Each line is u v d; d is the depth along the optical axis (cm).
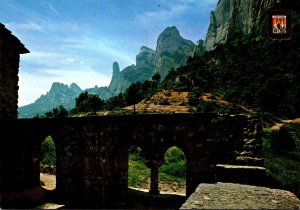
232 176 981
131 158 2534
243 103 6606
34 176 1492
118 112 5931
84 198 1370
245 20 13988
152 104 6775
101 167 1353
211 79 8531
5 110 1611
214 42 19138
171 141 1236
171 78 10512
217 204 674
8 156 1483
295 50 8594
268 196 788
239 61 9419
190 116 1207
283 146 2209
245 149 1075
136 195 1247
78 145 1405
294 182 1222
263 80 7519
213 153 1154
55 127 1450
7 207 1184
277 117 5691
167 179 1856
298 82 6931
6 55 1631
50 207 1253
